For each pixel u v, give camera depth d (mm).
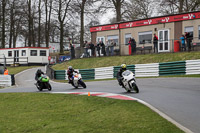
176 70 25344
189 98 13617
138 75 27812
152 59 30250
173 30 33688
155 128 8125
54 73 34812
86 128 8680
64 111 11570
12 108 12961
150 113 9906
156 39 31797
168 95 14820
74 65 37188
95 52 37438
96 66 34031
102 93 16875
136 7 55156
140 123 8727
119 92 17219
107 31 40688
